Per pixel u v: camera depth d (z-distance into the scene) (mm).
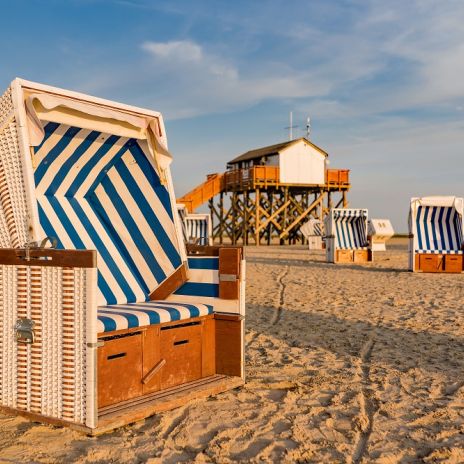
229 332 4176
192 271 4359
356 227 18047
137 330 3576
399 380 4367
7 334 3387
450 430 3307
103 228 4680
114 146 4383
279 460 2857
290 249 26984
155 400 3555
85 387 3098
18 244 3445
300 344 5664
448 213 14352
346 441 3127
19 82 3420
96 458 2816
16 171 3457
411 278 12422
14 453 2844
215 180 33781
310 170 32781
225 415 3498
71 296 3127
